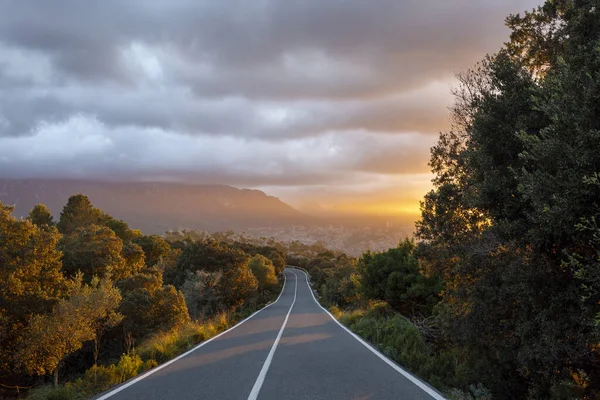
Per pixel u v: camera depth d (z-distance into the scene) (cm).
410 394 702
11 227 1645
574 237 567
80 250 2658
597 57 555
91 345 1956
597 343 610
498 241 833
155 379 880
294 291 7144
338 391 730
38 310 1562
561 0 866
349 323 2283
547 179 573
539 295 668
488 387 869
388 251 2523
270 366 1014
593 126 525
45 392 944
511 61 818
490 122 780
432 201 1116
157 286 2764
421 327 1608
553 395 737
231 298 3662
